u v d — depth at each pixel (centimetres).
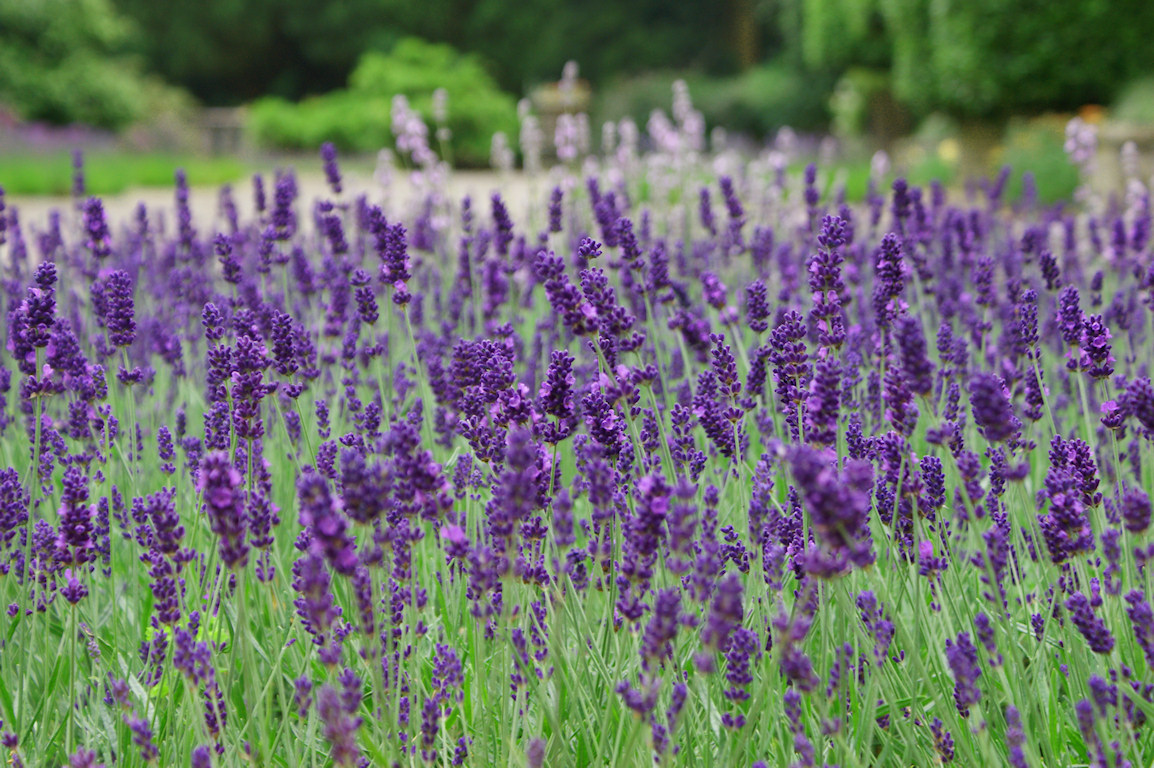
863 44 2262
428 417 343
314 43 4484
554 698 250
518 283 561
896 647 255
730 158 923
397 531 243
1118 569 226
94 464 348
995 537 220
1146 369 437
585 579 260
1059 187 1395
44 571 256
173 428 430
